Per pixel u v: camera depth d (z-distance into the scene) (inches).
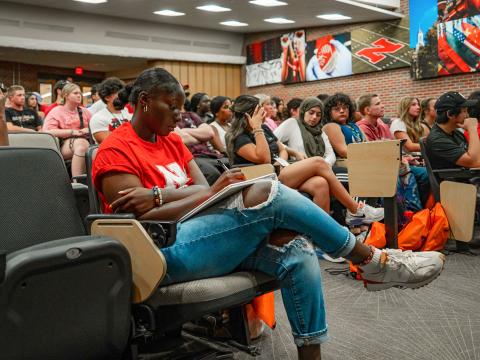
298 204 58.6
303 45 453.1
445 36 345.4
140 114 66.6
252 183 59.1
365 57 403.2
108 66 486.3
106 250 52.0
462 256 138.6
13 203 58.8
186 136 155.7
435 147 145.9
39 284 48.1
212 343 78.2
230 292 57.2
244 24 450.9
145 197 60.0
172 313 56.7
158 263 55.1
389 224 124.4
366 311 94.4
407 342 79.4
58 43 391.9
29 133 89.2
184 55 466.0
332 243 60.7
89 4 375.9
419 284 68.2
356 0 369.4
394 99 387.5
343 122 164.6
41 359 49.2
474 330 83.8
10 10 367.6
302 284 58.1
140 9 393.7
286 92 476.1
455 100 143.5
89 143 158.6
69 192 64.3
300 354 59.2
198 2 373.1
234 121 136.9
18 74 453.4
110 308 53.1
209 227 58.4
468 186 137.9
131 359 61.9
